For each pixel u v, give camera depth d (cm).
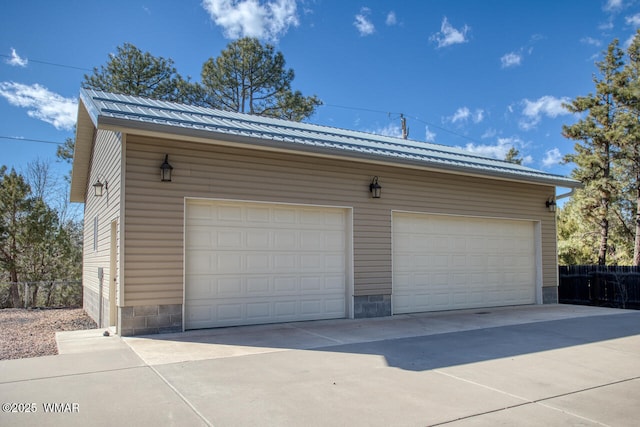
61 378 494
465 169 1049
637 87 1955
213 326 822
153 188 764
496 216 1200
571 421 393
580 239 2242
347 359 600
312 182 923
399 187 1040
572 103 2138
